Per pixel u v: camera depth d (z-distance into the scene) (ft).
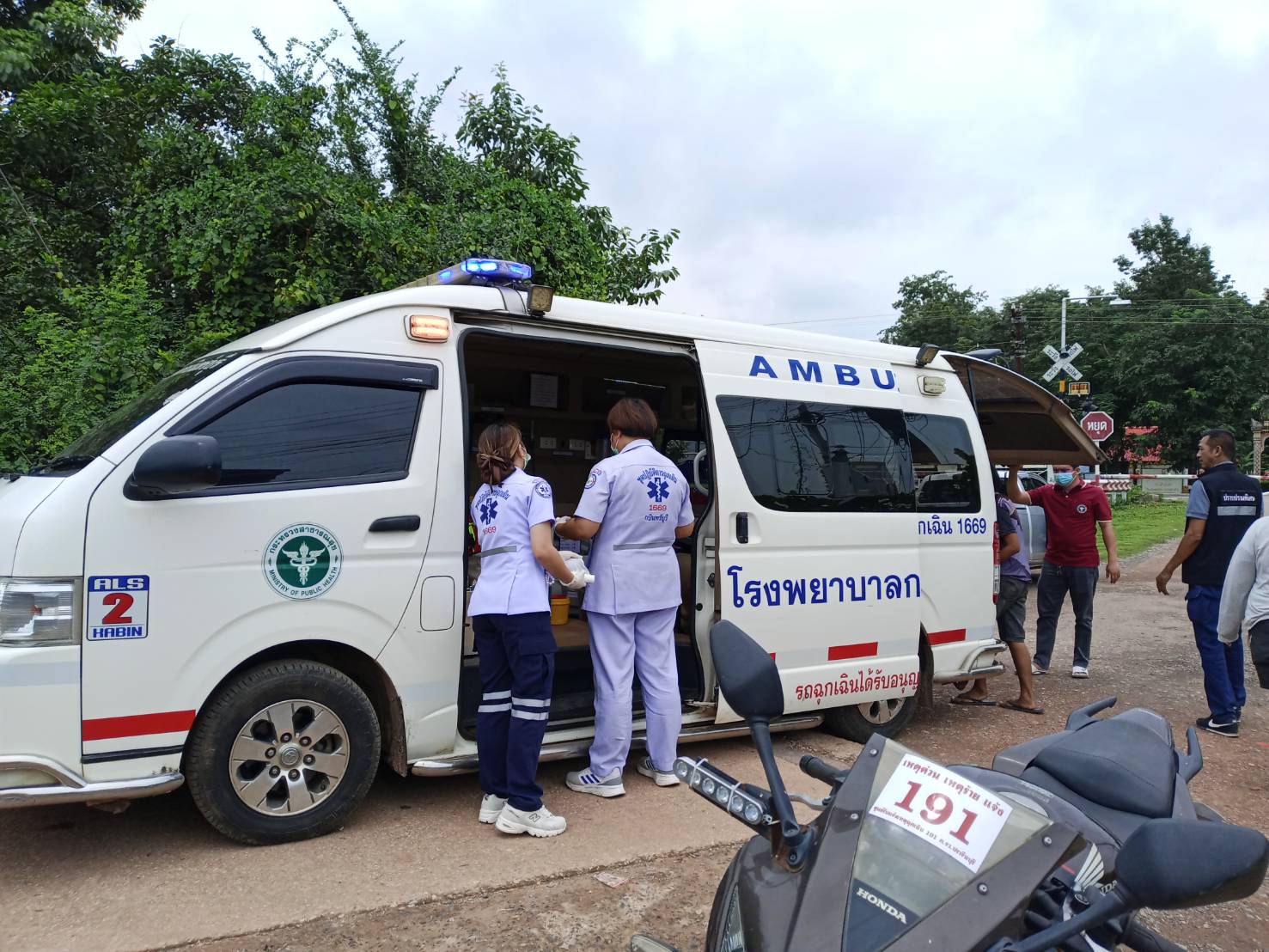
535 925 10.84
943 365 20.71
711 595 16.66
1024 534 40.55
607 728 14.87
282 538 12.46
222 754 12.19
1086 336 130.41
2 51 32.65
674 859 12.76
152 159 29.37
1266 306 121.70
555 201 33.63
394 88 31.37
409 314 14.02
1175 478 128.88
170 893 11.29
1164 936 11.62
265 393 12.80
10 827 13.28
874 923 5.41
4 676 10.78
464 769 13.88
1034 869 5.70
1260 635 17.42
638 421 15.24
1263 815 15.62
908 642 18.88
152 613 11.59
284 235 27.48
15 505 11.48
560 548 19.02
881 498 18.66
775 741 18.94
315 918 10.77
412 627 13.47
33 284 29.63
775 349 17.80
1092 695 23.72
